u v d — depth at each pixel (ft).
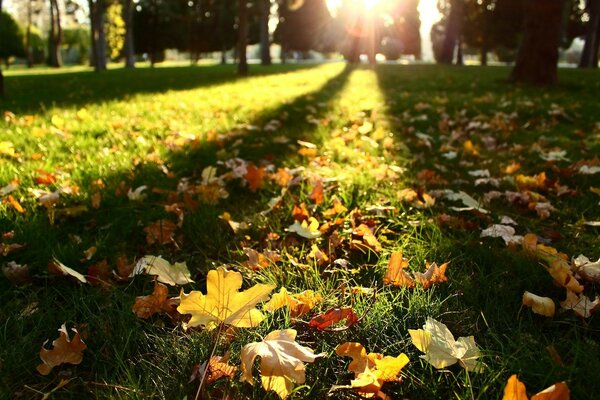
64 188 8.93
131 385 4.03
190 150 12.84
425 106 21.88
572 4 114.73
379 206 8.19
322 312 5.17
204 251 6.95
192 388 4.01
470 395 3.86
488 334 4.75
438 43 150.92
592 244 6.72
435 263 5.75
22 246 6.61
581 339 4.66
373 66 75.87
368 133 16.26
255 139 14.56
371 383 3.78
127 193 8.98
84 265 6.40
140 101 25.64
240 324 4.31
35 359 4.49
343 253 6.81
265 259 6.30
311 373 4.21
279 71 63.72
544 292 5.55
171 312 5.23
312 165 11.14
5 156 11.88
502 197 9.18
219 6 144.66
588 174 10.35
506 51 168.55
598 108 21.25
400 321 4.93
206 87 36.68
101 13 98.89
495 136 15.57
